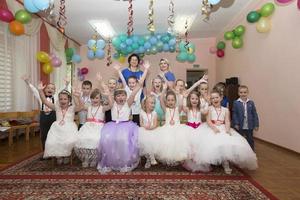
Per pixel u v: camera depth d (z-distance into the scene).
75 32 8.73
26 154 4.46
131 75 4.18
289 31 4.77
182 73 9.98
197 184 2.89
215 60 9.95
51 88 4.12
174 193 2.62
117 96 3.60
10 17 4.84
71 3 6.15
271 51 5.46
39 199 2.47
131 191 2.67
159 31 8.59
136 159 3.50
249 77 6.61
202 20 7.69
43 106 4.03
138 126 3.73
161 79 4.20
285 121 4.93
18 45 6.11
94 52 7.65
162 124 3.99
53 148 3.45
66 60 8.89
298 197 2.53
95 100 3.65
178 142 3.37
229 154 3.19
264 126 5.79
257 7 6.10
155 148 3.41
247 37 6.70
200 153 3.29
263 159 4.13
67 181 2.98
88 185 2.85
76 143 3.50
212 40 9.98
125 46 7.05
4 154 4.46
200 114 3.78
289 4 4.74
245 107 4.08
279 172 3.39
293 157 4.28
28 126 5.86
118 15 7.09
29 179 3.06
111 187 2.79
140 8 6.53
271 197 2.51
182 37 9.74
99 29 8.28
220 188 2.77
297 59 4.52
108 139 3.42
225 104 5.05
